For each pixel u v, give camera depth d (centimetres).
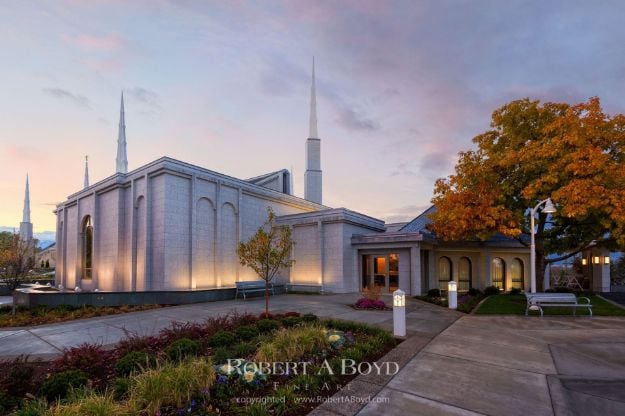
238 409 459
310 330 762
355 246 2206
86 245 2517
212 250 2128
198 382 488
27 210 6931
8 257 1741
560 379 609
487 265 2217
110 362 646
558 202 1498
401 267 2028
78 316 1288
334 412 479
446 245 2191
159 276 1880
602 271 2219
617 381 602
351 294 2080
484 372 640
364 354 724
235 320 962
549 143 1452
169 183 1920
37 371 627
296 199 2819
